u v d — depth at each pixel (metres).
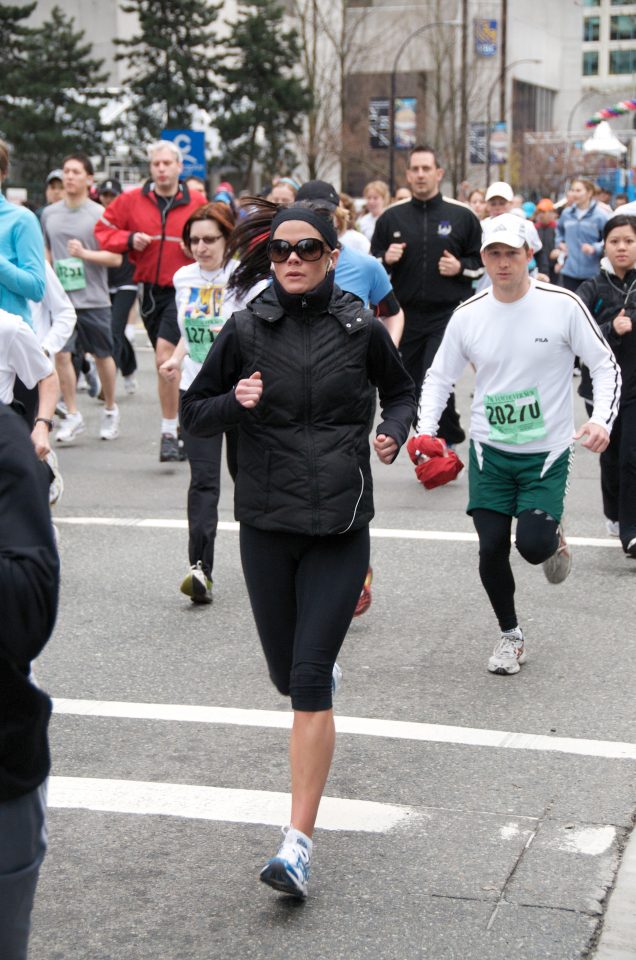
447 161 135.12
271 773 11.60
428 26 129.88
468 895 9.36
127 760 11.91
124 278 34.50
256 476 9.84
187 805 10.95
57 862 9.95
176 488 24.41
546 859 9.88
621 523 18.59
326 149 128.00
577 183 38.34
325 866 9.84
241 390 9.39
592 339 13.73
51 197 35.28
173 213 23.73
